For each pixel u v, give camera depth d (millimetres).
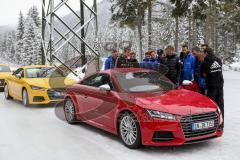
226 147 6570
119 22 31344
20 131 8328
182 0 25719
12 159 6211
